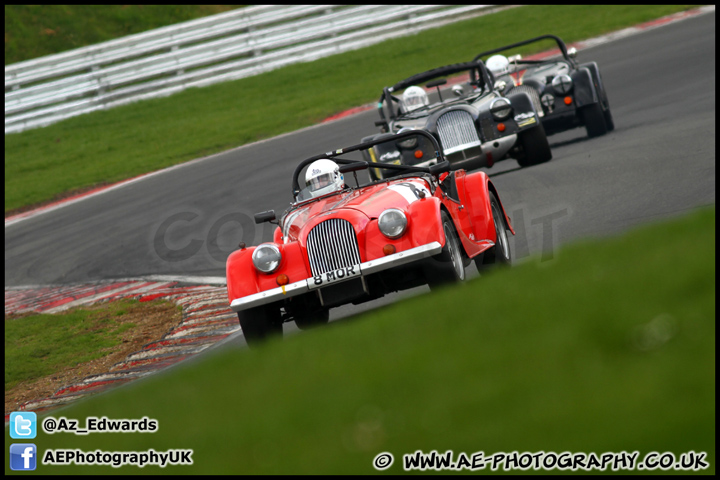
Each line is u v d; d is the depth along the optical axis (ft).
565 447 22.41
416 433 25.53
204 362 53.57
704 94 192.34
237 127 311.06
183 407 38.52
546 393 25.43
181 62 393.50
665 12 344.49
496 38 363.15
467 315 39.37
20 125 385.29
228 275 81.61
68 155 335.47
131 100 391.04
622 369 25.58
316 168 93.45
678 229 44.83
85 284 173.88
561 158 157.17
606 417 22.90
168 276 161.17
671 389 23.20
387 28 403.95
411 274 82.07
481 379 28.25
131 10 552.41
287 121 300.61
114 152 326.03
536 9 406.82
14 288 187.32
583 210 115.55
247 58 405.18
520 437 23.38
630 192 118.01
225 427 32.14
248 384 39.17
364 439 26.30
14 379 111.34
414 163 146.51
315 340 47.88
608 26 340.80
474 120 145.89
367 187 90.53
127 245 194.80
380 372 32.91
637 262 38.14
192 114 356.79
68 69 390.83
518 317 35.04
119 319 135.23
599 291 34.45
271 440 28.78
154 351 107.34
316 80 362.12
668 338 26.68
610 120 176.96
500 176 156.76
